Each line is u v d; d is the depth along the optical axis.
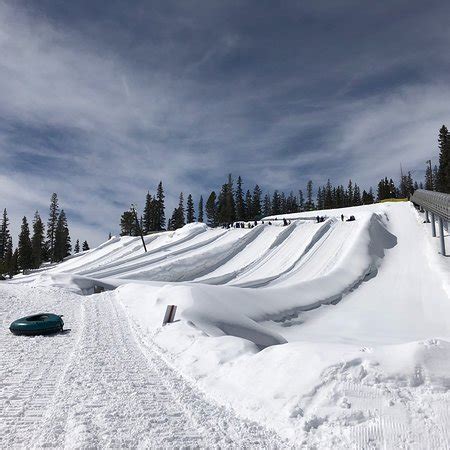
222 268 40.25
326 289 26.30
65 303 19.06
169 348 10.62
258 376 6.97
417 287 26.52
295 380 6.32
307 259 36.75
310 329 20.09
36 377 7.88
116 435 5.17
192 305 15.02
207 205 105.12
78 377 7.88
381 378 5.76
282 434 5.36
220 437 5.24
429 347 6.14
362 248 34.50
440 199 33.47
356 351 6.47
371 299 25.78
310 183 124.75
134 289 21.53
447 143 83.94
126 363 9.14
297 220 51.16
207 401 6.70
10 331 12.73
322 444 4.98
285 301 22.45
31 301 18.95
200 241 49.59
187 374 8.26
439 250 33.19
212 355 8.85
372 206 62.72
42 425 5.47
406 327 20.16
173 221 105.56
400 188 113.25
